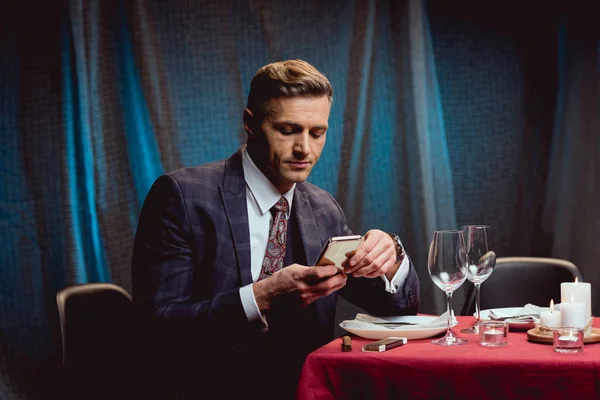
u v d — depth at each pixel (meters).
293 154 1.76
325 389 1.51
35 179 2.89
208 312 1.67
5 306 2.87
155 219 1.84
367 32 3.23
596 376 1.35
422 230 3.30
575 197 3.36
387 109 3.30
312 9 3.18
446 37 3.35
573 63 3.34
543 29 3.35
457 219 3.40
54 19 2.90
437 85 3.34
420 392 1.45
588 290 1.65
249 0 3.11
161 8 3.01
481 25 3.35
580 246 3.36
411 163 3.31
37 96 2.89
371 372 1.48
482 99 3.37
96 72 2.93
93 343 2.07
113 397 2.10
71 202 2.90
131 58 2.98
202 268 1.83
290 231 1.90
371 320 1.82
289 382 1.82
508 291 2.46
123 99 2.98
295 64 1.79
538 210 3.39
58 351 2.90
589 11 3.32
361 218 3.27
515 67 3.37
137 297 1.84
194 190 1.83
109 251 2.96
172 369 1.87
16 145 2.88
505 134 3.38
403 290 1.87
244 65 3.11
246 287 1.66
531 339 1.59
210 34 3.07
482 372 1.41
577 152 3.35
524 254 3.41
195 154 3.06
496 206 3.40
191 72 3.05
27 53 2.88
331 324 1.90
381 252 1.66
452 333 1.64
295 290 1.61
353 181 3.25
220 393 1.81
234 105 3.10
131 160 2.99
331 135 3.23
